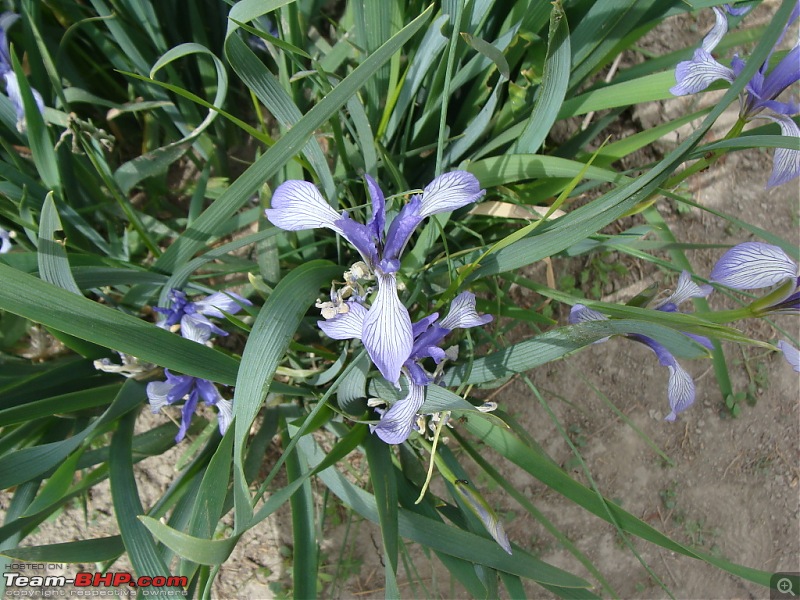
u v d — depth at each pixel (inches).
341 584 14.2
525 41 10.9
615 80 11.7
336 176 11.4
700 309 13.2
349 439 9.0
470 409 7.4
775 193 15.9
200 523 7.4
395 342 7.1
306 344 11.8
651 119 15.3
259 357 7.0
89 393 9.3
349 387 8.9
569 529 15.0
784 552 16.0
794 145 6.8
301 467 10.4
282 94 8.7
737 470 15.7
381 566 14.4
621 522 9.0
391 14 9.7
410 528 9.2
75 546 8.1
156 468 14.1
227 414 9.9
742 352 15.8
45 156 10.1
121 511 8.5
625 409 15.3
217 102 9.6
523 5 10.4
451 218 11.6
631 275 15.2
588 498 9.0
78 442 8.6
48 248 8.0
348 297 8.5
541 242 8.3
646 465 15.3
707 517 15.6
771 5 15.6
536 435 14.8
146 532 8.4
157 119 13.2
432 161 12.2
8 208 10.6
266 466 13.9
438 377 9.3
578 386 15.0
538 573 8.8
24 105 9.4
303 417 10.4
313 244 10.9
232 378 8.4
